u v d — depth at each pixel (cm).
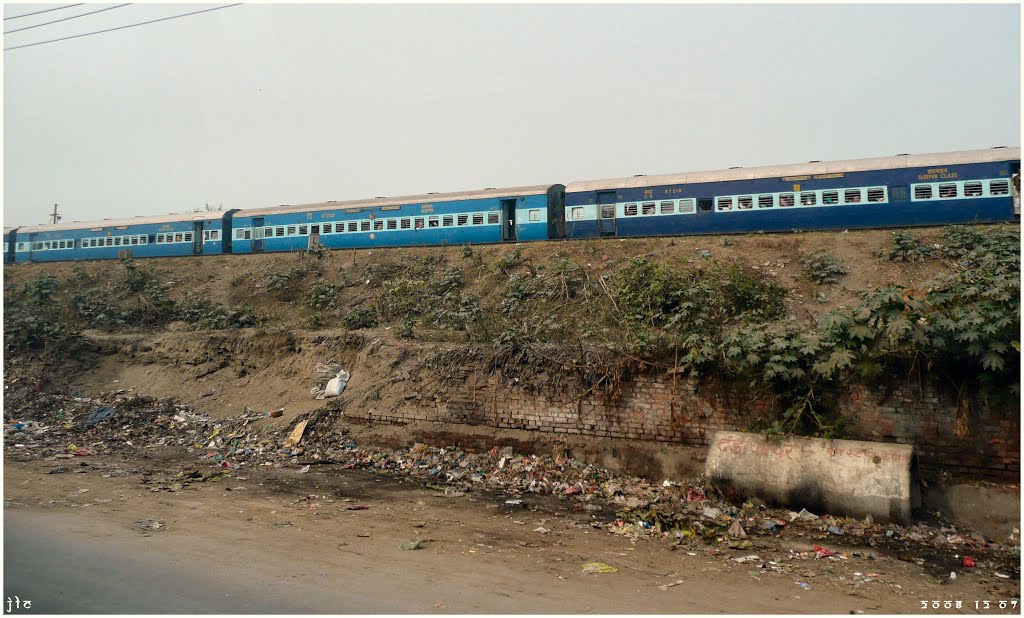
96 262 3303
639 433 1302
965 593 754
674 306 1709
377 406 1558
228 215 3262
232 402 1820
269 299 2534
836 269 1822
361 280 2498
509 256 2302
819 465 1040
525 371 1441
